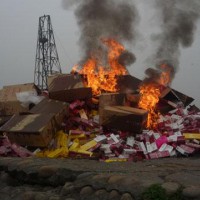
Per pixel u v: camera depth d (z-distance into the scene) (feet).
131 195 20.71
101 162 30.30
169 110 44.45
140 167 27.07
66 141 35.42
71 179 25.03
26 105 43.11
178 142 35.19
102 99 39.11
